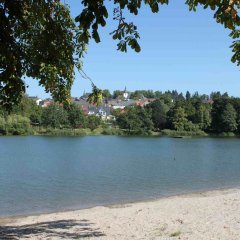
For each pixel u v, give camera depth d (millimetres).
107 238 13180
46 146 84375
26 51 9117
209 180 37062
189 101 142250
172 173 42500
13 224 17875
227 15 5781
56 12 9156
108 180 36375
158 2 6266
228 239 12633
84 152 71562
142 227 14945
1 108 8852
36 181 35500
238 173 43062
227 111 132625
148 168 47500
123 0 6113
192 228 14398
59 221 17531
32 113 124688
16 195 28281
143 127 137500
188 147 86625
